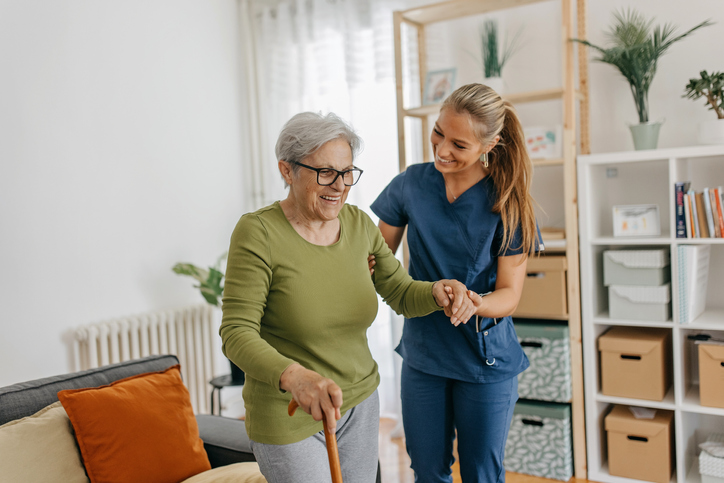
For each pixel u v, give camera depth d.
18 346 2.67
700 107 2.58
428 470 1.75
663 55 2.64
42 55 2.75
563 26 2.50
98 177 2.98
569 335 2.57
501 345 1.68
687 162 2.59
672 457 2.51
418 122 3.20
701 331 2.58
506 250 1.69
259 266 1.19
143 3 3.20
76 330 2.85
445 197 1.74
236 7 3.78
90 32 2.95
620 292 2.49
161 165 3.29
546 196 2.93
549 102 2.92
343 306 1.26
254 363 1.10
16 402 1.66
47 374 2.77
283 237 1.22
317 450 1.24
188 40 3.46
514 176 1.65
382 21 3.27
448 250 1.73
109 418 1.67
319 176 1.20
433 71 2.94
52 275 2.79
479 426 1.67
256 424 1.22
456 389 1.71
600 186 2.69
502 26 3.00
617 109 2.76
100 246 2.98
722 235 2.30
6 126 2.62
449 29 3.11
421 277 1.80
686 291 2.34
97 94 2.97
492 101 1.55
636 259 2.44
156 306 3.25
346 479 1.29
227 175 3.71
